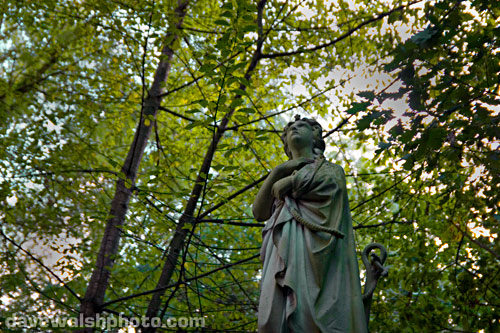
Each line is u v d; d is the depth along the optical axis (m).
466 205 7.51
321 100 10.19
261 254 4.04
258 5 9.51
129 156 9.74
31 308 9.77
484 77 6.66
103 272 8.73
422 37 5.33
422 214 9.07
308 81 10.39
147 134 9.97
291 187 4.06
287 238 3.79
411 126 5.52
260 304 3.61
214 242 9.30
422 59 5.39
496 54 5.80
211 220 8.33
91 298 8.42
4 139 9.79
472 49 5.77
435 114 5.53
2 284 9.34
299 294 3.53
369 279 3.93
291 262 3.66
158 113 11.54
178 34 8.52
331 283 3.62
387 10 9.80
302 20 10.16
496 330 8.27
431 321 8.74
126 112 10.80
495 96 5.59
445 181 7.59
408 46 5.30
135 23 9.03
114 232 9.10
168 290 9.03
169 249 8.60
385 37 8.95
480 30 7.10
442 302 9.58
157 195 9.48
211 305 9.32
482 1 5.80
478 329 8.45
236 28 6.66
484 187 7.18
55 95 10.77
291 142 4.42
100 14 9.63
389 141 5.78
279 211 4.05
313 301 3.51
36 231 9.68
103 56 11.20
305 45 10.23
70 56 10.79
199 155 10.07
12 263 9.24
